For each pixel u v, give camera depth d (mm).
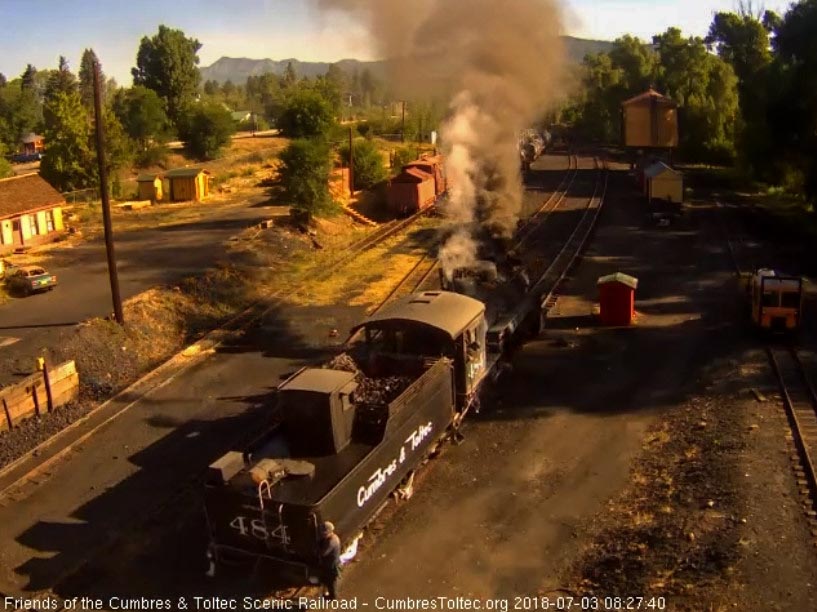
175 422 16328
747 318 21281
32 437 15797
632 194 45781
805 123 37469
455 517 12273
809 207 39812
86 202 47719
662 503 12039
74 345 19875
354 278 28344
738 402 15359
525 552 11266
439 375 13469
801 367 17078
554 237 33812
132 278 27000
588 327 21500
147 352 21234
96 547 11891
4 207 33000
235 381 18562
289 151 36562
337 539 9883
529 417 15836
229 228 36594
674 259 29375
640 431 15016
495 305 17906
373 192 47906
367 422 11844
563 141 80500
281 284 28016
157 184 48031
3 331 21219
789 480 11977
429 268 29312
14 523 12672
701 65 75125
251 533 10375
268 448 11453
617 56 84438
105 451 15109
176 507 12930
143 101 73250
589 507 12406
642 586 9828
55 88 112750
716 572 9703
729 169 58375
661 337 20297
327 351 20438
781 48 38844
